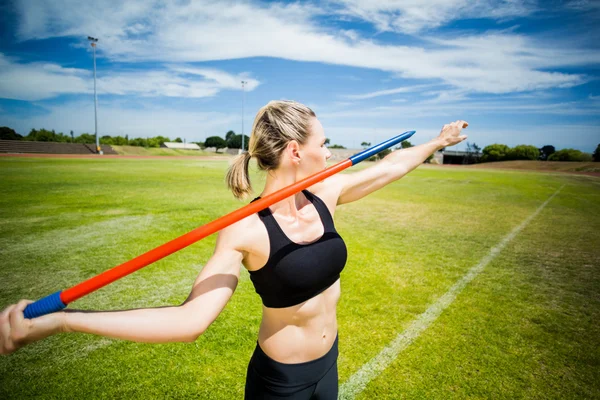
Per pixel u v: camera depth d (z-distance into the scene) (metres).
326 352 1.24
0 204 7.86
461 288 3.92
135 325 0.77
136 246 5.04
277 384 1.17
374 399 2.17
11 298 3.44
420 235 6.31
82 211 7.36
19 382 2.26
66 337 2.79
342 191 1.44
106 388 2.22
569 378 2.41
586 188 16.23
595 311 3.42
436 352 2.67
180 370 2.40
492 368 2.50
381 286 3.91
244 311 3.21
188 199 9.15
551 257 5.15
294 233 1.15
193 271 4.17
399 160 1.59
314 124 1.19
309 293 1.12
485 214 8.57
